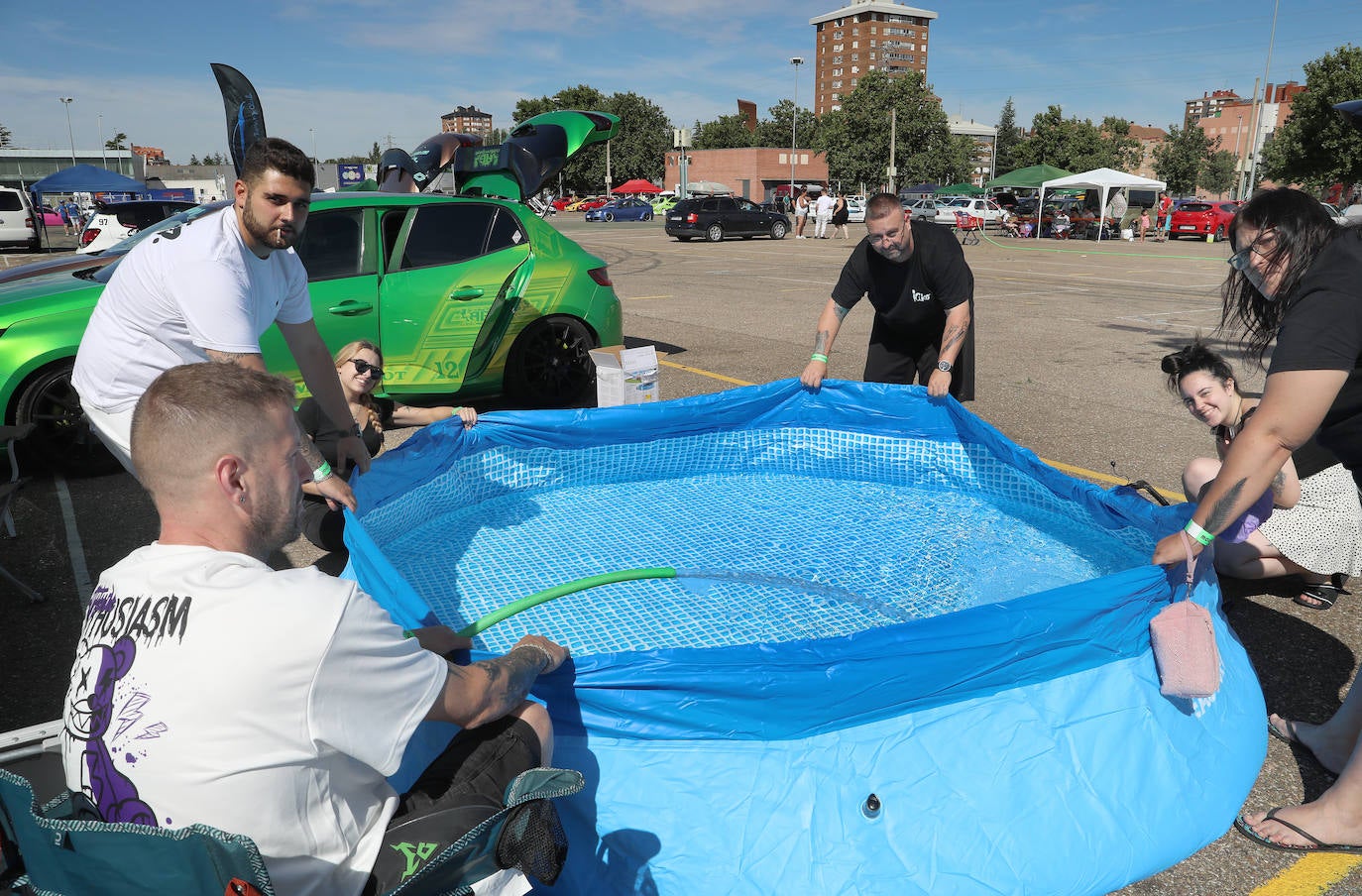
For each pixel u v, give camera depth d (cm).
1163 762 232
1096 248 2741
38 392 487
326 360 328
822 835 204
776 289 1434
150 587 136
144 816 131
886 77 5753
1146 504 345
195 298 268
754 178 7406
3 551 409
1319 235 215
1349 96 3127
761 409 484
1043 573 364
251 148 268
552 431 451
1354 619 350
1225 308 245
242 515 142
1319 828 228
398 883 147
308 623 132
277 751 130
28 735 174
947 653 213
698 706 205
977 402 689
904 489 470
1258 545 352
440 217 588
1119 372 805
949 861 205
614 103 8225
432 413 427
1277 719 280
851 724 213
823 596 346
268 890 121
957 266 429
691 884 201
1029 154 6419
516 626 321
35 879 141
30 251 2542
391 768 144
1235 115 11606
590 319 650
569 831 205
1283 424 213
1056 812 216
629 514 432
